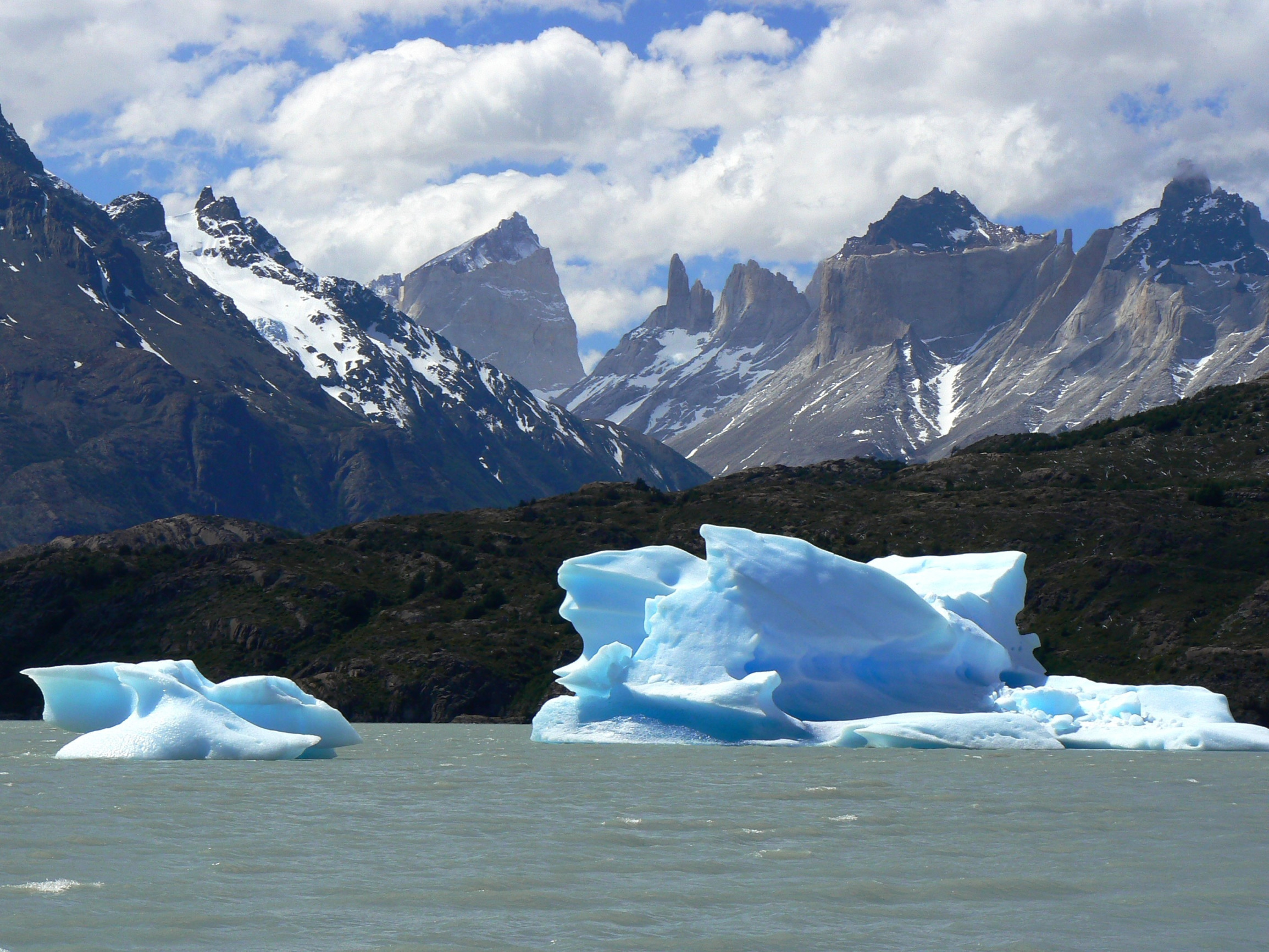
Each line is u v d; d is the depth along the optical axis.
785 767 48.75
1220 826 32.41
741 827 31.73
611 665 61.81
